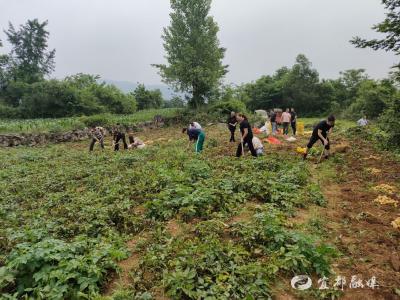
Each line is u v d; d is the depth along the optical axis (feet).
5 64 179.83
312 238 19.30
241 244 19.27
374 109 144.87
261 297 15.02
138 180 33.71
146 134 99.86
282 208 25.03
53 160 55.52
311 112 213.25
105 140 89.20
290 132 77.66
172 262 17.61
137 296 15.39
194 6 124.57
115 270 17.92
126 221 24.09
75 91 140.87
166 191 26.96
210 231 20.77
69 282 16.47
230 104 124.98
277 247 18.75
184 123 121.19
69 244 19.03
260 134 71.56
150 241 20.93
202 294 15.19
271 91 221.05
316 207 25.96
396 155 42.86
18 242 21.36
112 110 155.74
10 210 29.91
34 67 191.01
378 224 22.74
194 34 124.88
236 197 26.45
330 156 43.27
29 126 87.97
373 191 29.63
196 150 48.67
